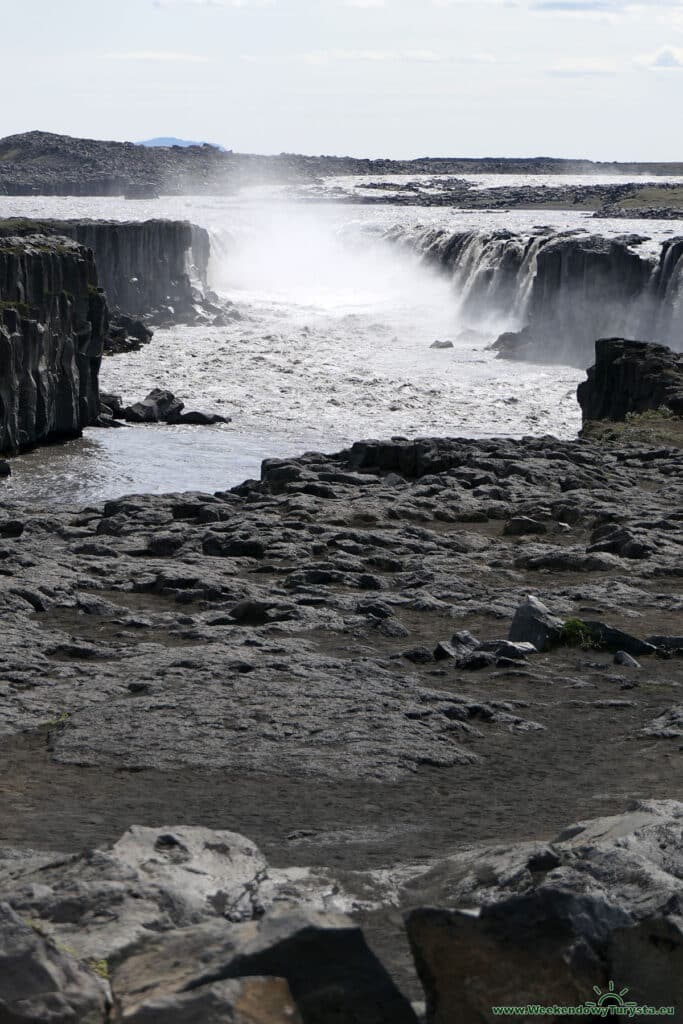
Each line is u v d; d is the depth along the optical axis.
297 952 17.66
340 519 85.81
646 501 95.00
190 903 21.98
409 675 50.78
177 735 41.75
